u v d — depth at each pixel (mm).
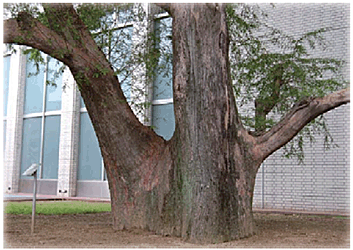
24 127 20094
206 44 6336
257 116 7859
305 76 8211
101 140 7043
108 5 8352
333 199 11438
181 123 6367
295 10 12609
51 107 19078
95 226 7605
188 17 6449
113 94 6926
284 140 6609
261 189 12742
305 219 9484
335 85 8406
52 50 6406
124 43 8578
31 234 6609
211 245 5727
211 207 5980
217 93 6273
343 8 11758
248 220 6406
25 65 20391
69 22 6801
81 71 6637
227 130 6293
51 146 18750
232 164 6277
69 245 5660
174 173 6457
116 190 7105
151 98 15156
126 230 6906
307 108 6504
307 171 11938
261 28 12773
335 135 11562
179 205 6301
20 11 6617
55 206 12000
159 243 5836
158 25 10477
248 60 8805
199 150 6137
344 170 11328
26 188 19516
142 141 7059
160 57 8906
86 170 17328
